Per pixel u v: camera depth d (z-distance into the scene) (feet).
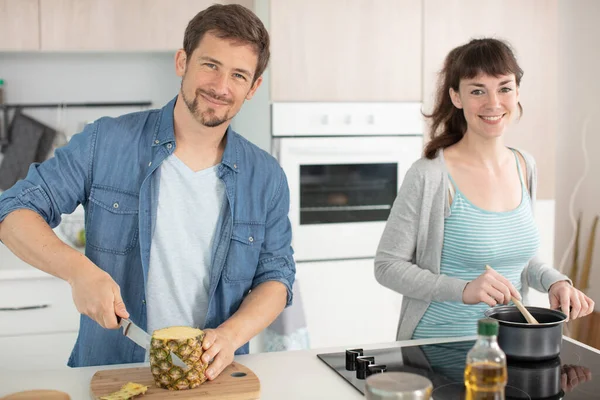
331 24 10.12
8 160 10.70
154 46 10.12
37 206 4.68
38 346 9.04
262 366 4.61
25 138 10.71
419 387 3.19
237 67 4.54
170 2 10.10
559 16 12.23
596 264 12.32
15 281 8.93
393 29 10.36
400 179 10.57
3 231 4.58
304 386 4.21
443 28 10.54
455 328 5.67
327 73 10.18
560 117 12.44
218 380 4.17
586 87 12.44
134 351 4.99
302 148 10.09
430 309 5.77
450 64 6.13
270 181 5.24
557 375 4.41
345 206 10.37
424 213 5.86
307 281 10.22
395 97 10.46
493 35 10.73
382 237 6.10
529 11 10.85
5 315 8.93
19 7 9.75
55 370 4.50
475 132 5.94
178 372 3.97
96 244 5.00
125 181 4.99
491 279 5.12
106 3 9.95
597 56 12.43
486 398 3.19
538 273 5.90
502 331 4.63
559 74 12.37
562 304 5.43
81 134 5.04
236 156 5.10
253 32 4.55
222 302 5.09
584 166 12.50
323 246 10.32
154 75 11.20
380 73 10.37
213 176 5.04
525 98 10.98
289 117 10.07
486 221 5.81
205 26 4.54
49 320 9.05
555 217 12.65
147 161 4.99
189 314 5.06
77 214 9.96
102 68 11.03
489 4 10.69
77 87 10.98
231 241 5.07
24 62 10.78
